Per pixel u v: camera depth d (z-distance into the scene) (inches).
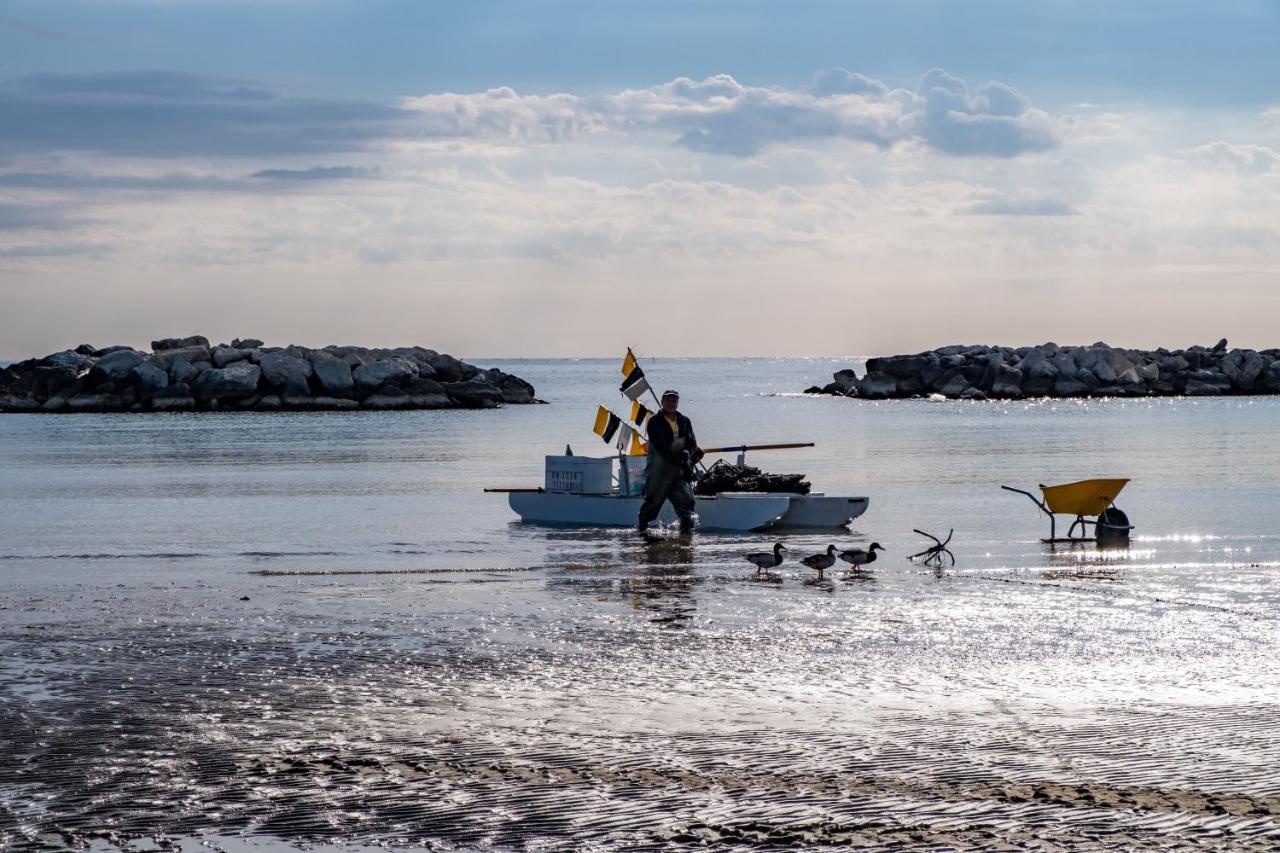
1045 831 332.8
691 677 509.4
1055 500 968.9
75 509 1299.2
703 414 4015.8
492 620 639.1
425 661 541.3
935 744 411.2
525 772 383.9
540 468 1900.8
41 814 349.7
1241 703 464.1
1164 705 461.7
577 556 902.4
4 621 639.1
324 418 3732.8
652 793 364.5
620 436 1147.3
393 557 900.6
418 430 3083.2
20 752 407.2
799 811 349.1
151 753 405.7
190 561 883.4
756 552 891.4
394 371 4303.6
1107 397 5255.9
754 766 388.5
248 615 655.8
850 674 514.0
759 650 562.3
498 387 4859.7
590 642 581.3
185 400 4092.0
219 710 459.5
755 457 2086.6
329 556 908.0
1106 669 521.7
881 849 322.3
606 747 409.4
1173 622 625.6
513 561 875.4
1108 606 673.0
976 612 657.0
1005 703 465.4
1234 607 667.4
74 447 2472.9
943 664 532.4
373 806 355.3
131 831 337.4
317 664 536.1
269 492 1502.2
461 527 1114.7
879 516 1184.2
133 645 577.6
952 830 334.0
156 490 1534.2
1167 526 1074.1
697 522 1077.8
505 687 493.7
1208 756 396.8
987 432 2874.0
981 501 1334.9
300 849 325.1
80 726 438.0
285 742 417.7
